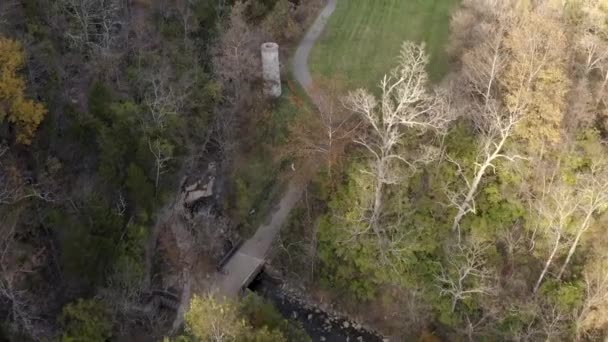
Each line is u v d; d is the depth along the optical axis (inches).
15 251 1523.1
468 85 1925.4
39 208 1615.4
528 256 1847.9
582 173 1791.3
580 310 1749.5
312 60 2474.2
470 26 2234.3
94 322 1470.2
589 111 1905.8
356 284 1955.0
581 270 1793.8
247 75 2198.6
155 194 1844.2
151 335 1727.4
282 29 2549.2
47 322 1509.6
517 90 1769.2
